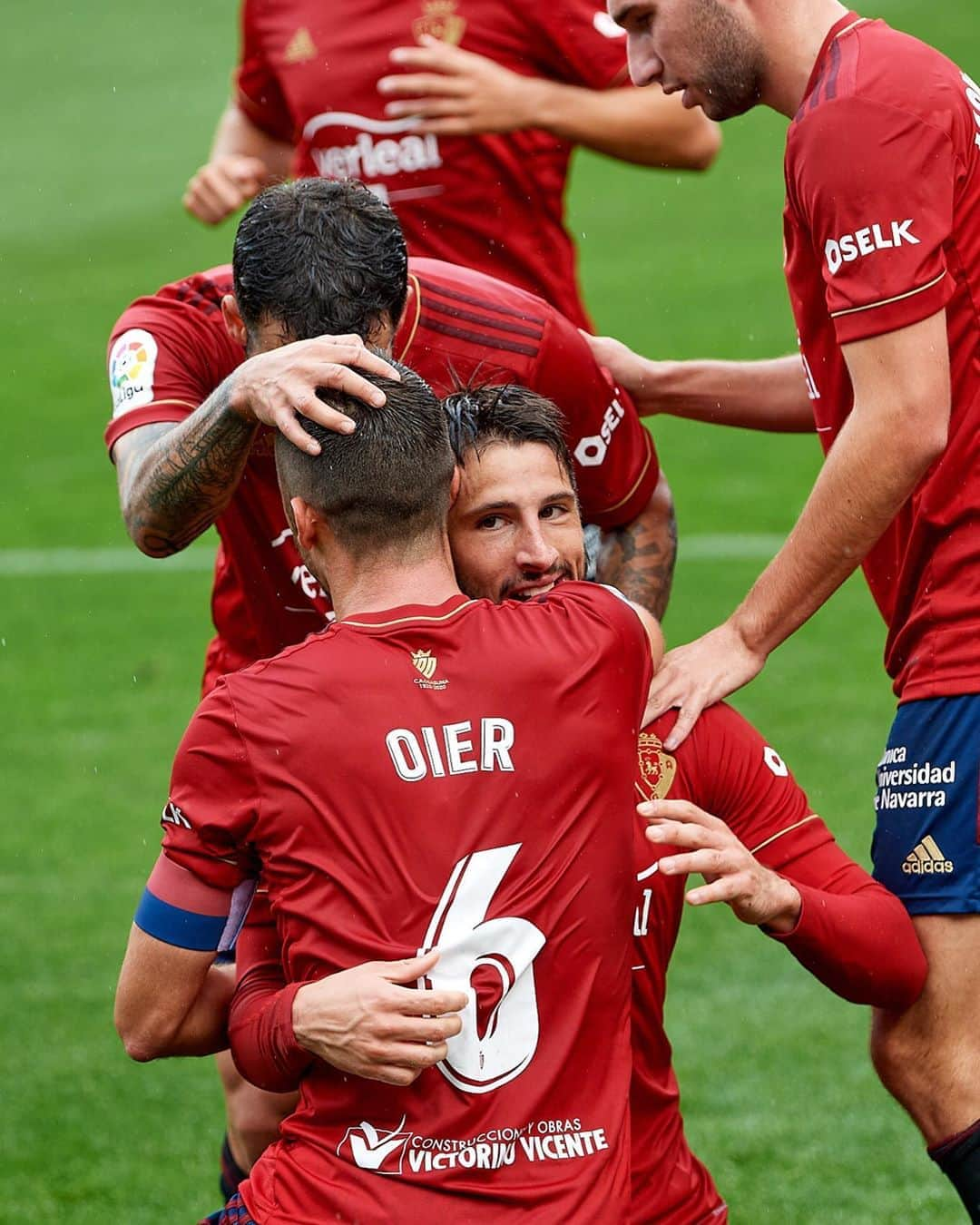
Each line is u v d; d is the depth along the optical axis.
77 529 38.00
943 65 11.16
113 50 91.50
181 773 9.20
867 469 10.93
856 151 10.76
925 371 10.84
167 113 79.56
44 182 70.31
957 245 11.18
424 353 12.02
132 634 31.98
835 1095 16.81
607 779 9.22
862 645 29.47
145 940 9.40
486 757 8.99
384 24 17.25
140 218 64.81
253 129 19.27
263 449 12.54
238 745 9.03
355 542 9.30
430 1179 8.63
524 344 12.16
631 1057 9.46
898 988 10.57
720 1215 10.39
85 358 50.50
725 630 11.23
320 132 17.59
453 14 17.28
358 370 9.45
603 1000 9.09
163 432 12.20
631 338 48.25
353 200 10.93
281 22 17.70
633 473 13.01
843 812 22.67
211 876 9.24
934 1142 11.89
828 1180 15.30
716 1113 16.52
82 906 21.45
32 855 22.98
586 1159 8.81
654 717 10.43
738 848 9.47
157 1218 15.00
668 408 14.52
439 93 16.66
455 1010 8.55
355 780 8.90
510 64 17.55
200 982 9.54
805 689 27.48
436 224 17.45
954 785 11.58
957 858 11.59
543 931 8.91
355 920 8.85
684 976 19.45
